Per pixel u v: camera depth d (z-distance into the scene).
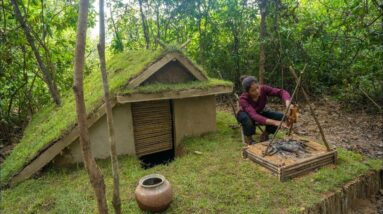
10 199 3.39
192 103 4.91
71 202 3.15
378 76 6.46
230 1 7.56
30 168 3.79
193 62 4.70
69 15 6.02
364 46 6.09
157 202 2.79
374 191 3.66
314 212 2.90
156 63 4.30
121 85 4.06
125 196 3.20
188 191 3.23
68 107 5.06
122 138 4.37
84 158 1.94
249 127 4.30
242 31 7.91
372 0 5.25
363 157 4.11
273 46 7.49
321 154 3.67
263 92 4.39
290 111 3.86
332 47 7.01
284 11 6.93
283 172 3.35
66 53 7.02
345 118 6.12
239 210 2.87
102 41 2.02
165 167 3.88
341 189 3.21
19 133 7.20
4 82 6.36
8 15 5.73
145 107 4.55
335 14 6.51
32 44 5.46
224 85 4.80
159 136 4.73
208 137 4.91
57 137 3.87
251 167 3.69
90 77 6.43
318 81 7.73
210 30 8.10
